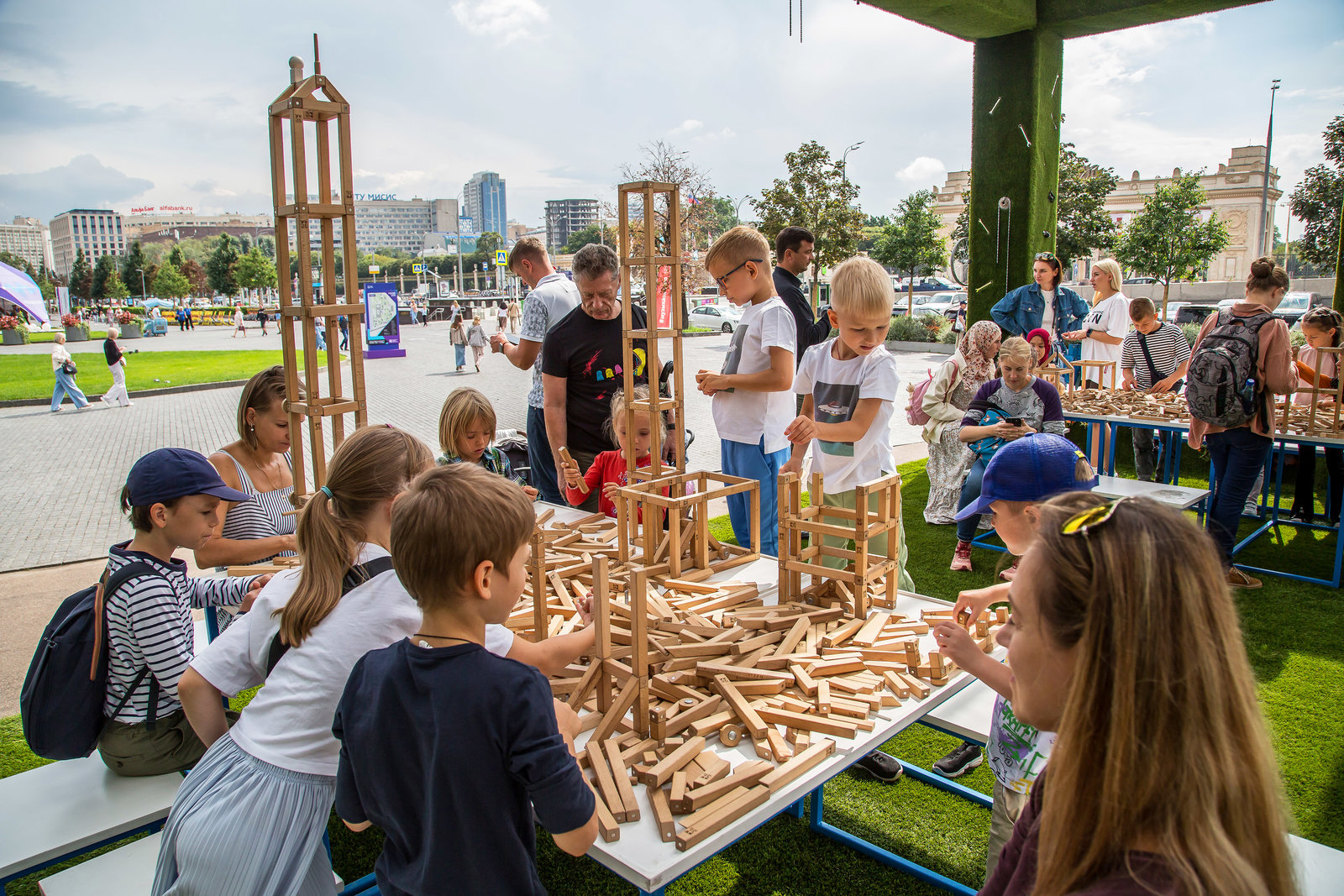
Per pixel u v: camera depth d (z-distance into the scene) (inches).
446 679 48.5
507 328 1253.7
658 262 108.7
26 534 249.3
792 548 96.1
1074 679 32.4
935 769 116.2
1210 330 175.2
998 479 71.7
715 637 85.2
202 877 60.9
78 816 77.1
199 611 164.2
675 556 104.6
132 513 81.2
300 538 67.1
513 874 49.8
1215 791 29.4
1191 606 30.5
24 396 618.2
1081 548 33.4
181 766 84.0
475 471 52.3
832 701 72.9
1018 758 64.5
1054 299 293.7
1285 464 281.1
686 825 57.2
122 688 80.2
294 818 62.9
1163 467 293.9
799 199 849.5
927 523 233.0
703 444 371.2
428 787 48.4
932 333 865.5
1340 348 185.5
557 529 123.9
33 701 78.7
